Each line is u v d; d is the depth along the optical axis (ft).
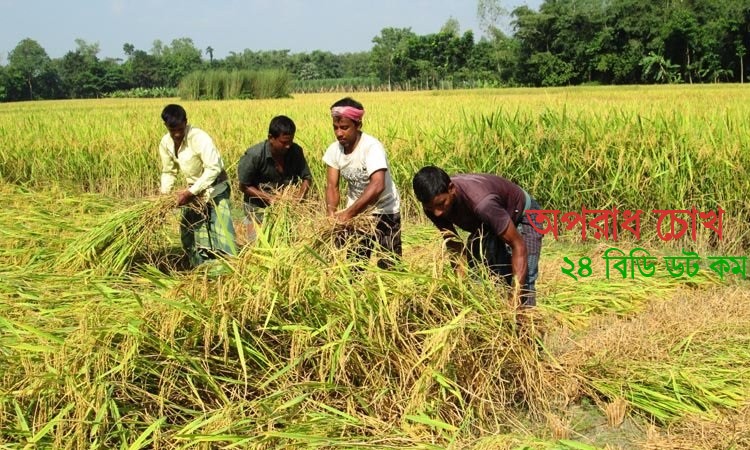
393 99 84.43
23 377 10.66
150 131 41.42
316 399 11.03
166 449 9.98
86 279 15.43
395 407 11.06
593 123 28.43
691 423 10.82
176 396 10.92
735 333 13.99
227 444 9.98
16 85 321.93
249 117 48.19
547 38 208.44
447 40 250.98
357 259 13.60
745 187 22.74
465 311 11.19
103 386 10.14
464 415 10.89
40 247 19.99
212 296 11.64
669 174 24.13
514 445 9.86
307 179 18.57
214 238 18.54
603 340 13.51
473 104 57.36
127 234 17.94
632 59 191.11
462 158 28.37
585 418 11.74
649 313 15.97
